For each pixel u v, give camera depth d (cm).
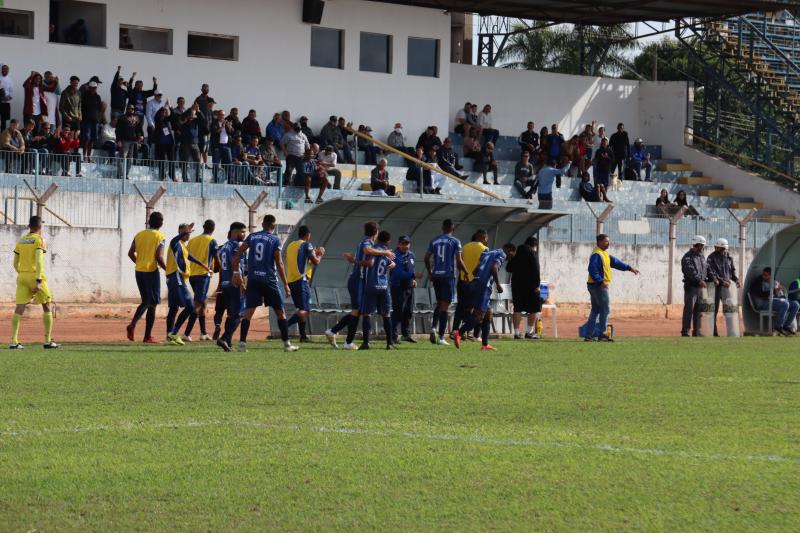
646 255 9731
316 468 2358
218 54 10088
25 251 4994
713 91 12594
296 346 5266
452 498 2116
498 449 2578
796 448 2638
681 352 5378
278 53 10250
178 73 9806
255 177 9050
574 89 12138
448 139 10431
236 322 4991
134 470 2323
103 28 9525
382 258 5259
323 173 9138
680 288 9875
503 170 11144
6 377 3828
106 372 4006
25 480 2227
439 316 5719
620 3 10962
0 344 5294
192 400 3319
